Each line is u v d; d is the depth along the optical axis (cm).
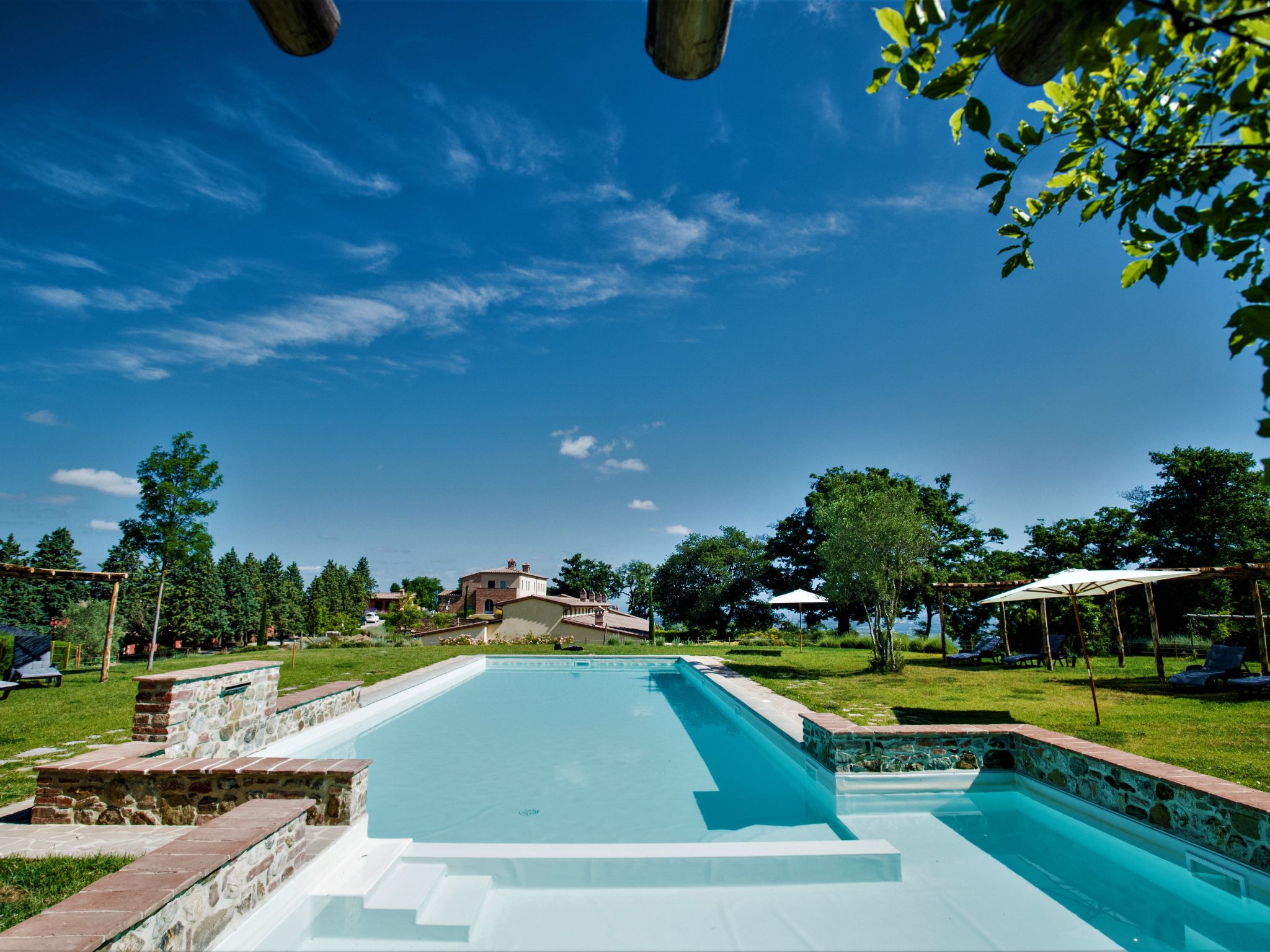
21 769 764
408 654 2389
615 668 2370
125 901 320
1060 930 472
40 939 281
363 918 471
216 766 581
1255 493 3284
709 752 1075
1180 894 527
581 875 541
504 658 2400
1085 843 638
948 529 3706
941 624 2070
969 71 178
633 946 449
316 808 567
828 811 764
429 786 877
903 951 443
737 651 2588
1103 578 1011
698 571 4025
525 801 813
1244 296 159
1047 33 158
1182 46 195
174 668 1978
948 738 798
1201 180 197
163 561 1955
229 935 392
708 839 679
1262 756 762
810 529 3978
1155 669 1700
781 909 501
